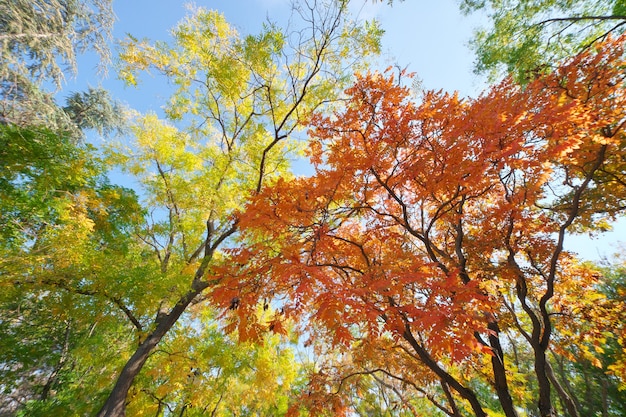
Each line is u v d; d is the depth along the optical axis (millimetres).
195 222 8656
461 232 6246
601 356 11789
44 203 6582
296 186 4578
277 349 11844
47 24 8586
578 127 3729
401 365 7559
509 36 7332
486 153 3715
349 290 3268
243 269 4277
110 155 8797
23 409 8562
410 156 4801
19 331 8688
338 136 5109
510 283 6766
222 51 7738
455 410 5863
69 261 5918
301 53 7250
